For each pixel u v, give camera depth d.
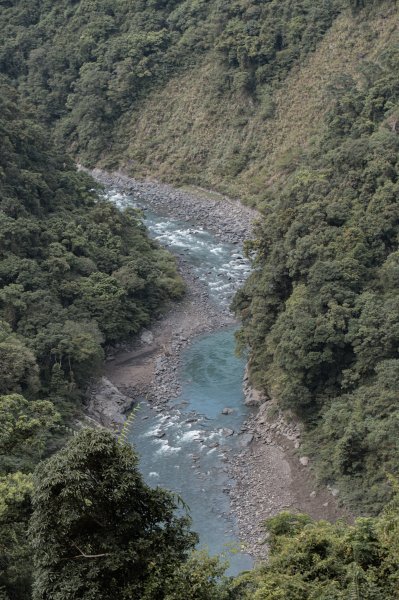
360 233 62.09
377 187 66.50
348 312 55.75
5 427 29.89
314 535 25.48
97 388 64.50
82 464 20.30
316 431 55.00
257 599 22.11
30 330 62.72
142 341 75.06
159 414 62.88
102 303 71.88
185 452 57.06
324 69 109.69
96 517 20.50
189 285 86.81
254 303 65.25
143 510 21.17
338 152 72.31
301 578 23.59
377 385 51.72
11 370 53.94
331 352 55.03
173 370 70.12
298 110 111.12
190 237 102.25
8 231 68.50
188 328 78.19
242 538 47.50
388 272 58.75
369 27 106.69
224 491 52.44
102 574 20.17
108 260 79.44
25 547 26.28
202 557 21.31
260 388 63.34
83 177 92.38
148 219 110.06
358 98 87.88
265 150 113.62
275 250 66.31
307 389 55.75
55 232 76.06
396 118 78.69
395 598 22.45
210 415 62.31
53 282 70.06
